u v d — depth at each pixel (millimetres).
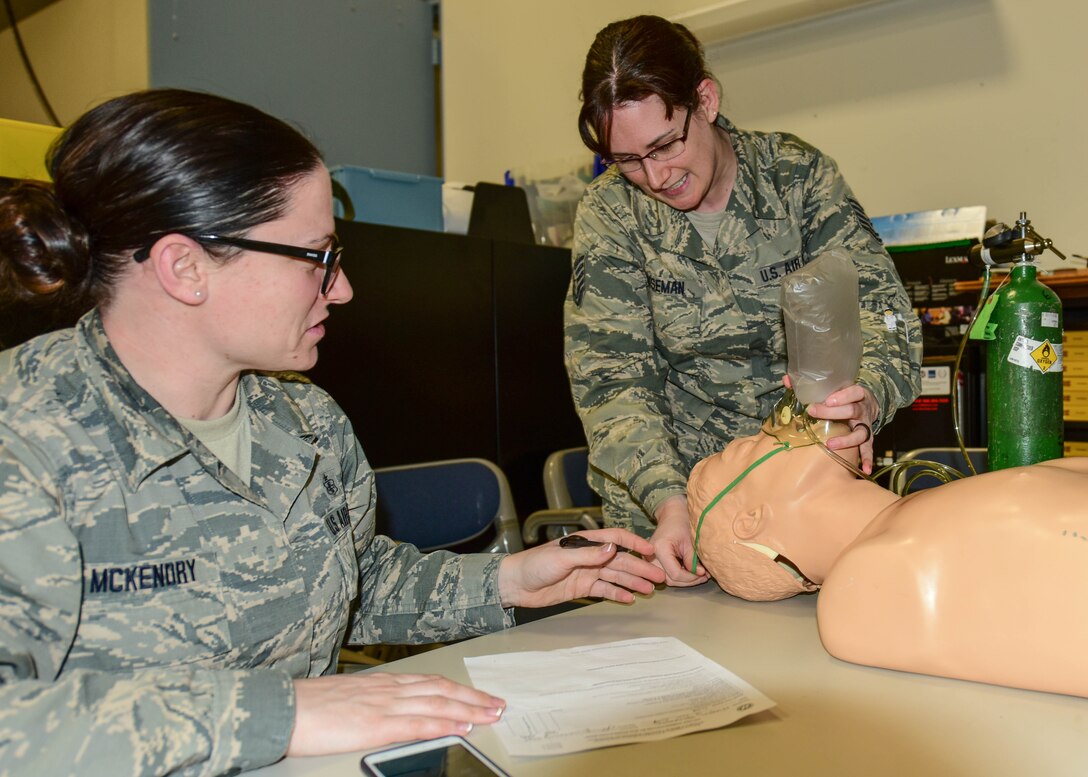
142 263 708
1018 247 1064
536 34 3377
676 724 651
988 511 716
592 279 1375
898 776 566
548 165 3129
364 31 3406
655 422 1228
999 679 699
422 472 1715
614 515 1453
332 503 899
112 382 734
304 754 613
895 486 1101
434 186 2438
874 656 749
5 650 589
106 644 691
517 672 772
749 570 930
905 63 2488
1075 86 2213
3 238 693
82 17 2918
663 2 2988
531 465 2469
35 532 628
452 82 3668
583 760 601
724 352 1390
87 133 700
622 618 938
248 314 738
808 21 2664
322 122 3268
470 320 2301
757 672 755
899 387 1094
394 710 649
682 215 1367
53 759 530
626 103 1139
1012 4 2291
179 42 2770
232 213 707
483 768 582
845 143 2621
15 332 1046
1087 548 669
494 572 970
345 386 2031
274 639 784
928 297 2135
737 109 2857
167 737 563
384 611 981
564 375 2561
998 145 2342
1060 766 572
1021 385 1042
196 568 743
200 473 771
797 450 908
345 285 815
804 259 1352
